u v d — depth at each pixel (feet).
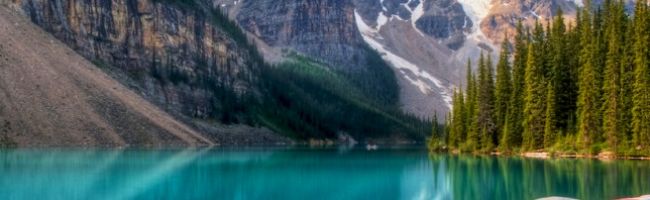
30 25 574.56
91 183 219.20
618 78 333.42
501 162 321.73
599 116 344.08
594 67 349.41
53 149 399.24
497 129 430.20
